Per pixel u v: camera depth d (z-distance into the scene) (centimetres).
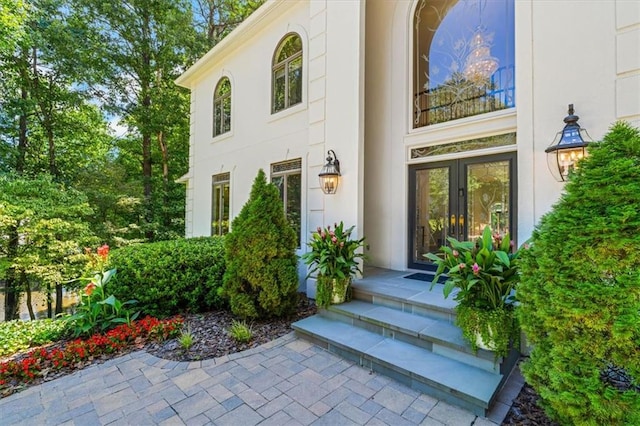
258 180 480
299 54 671
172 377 310
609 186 187
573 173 213
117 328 406
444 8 525
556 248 202
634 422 175
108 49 1212
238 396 277
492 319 278
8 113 1054
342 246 442
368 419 245
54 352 345
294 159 670
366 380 301
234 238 457
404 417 247
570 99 340
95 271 464
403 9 561
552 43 352
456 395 259
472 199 479
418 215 546
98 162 1267
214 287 507
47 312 1127
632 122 307
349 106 522
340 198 532
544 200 354
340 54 539
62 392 287
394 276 513
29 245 874
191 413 255
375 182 597
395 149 568
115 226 1186
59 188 1007
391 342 350
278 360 342
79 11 1138
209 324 450
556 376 199
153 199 1384
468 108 493
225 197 889
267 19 725
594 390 186
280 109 717
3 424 246
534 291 213
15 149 1088
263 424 241
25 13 976
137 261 482
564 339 198
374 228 596
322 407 260
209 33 1536
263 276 440
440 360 307
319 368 324
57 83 1180
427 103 543
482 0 480
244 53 813
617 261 181
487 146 464
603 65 322
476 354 292
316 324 409
